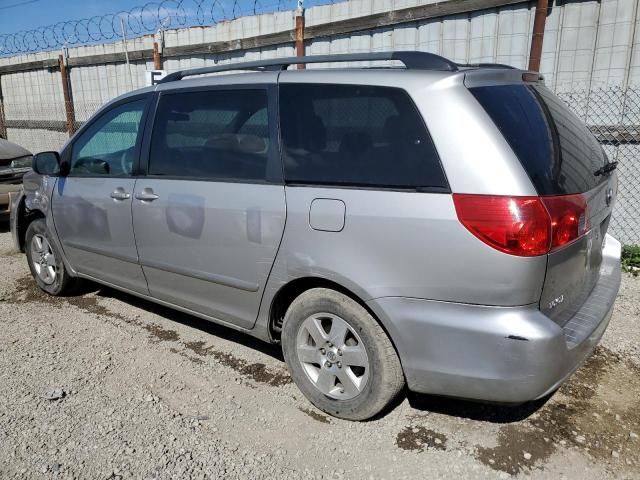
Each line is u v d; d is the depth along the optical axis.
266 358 3.73
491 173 2.40
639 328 4.09
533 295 2.39
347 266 2.74
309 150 2.93
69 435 2.90
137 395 3.27
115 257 4.04
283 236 2.97
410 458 2.72
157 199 3.60
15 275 5.53
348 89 2.86
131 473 2.62
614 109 5.53
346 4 7.05
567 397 3.21
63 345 3.93
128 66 9.55
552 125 2.81
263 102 3.16
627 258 5.46
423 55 2.82
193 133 3.48
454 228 2.44
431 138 2.55
